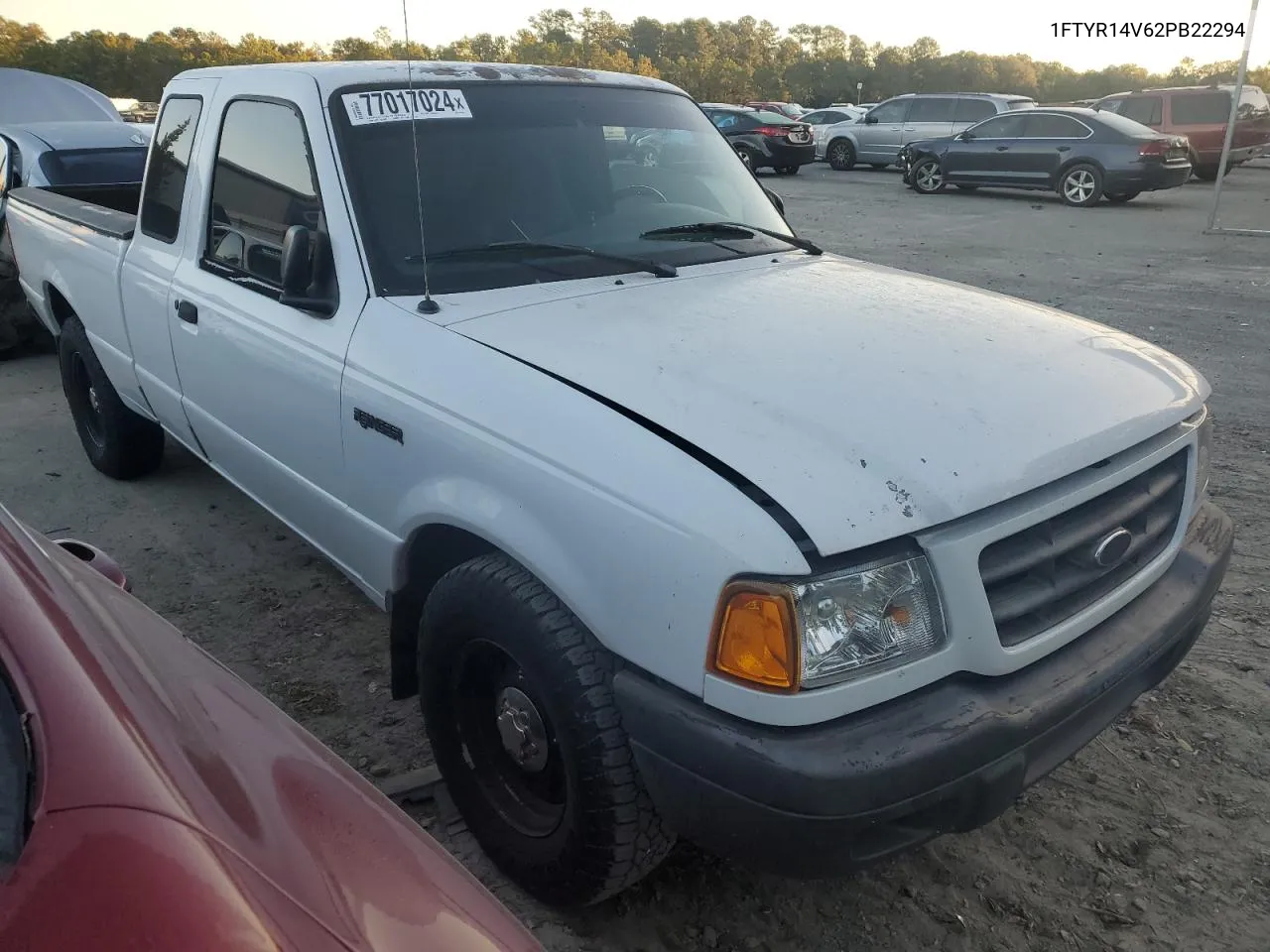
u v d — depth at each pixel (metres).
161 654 1.62
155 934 1.02
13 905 1.03
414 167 2.92
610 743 2.06
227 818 1.23
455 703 2.53
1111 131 16.27
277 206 3.09
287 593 4.06
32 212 5.27
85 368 4.94
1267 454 5.37
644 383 2.17
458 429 2.31
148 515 4.79
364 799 1.55
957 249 12.07
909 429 2.02
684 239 3.24
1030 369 2.37
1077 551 2.13
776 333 2.47
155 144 3.93
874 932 2.42
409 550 2.63
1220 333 7.83
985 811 1.93
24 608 1.41
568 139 3.25
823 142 24.80
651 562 1.89
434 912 1.33
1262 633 3.71
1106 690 2.11
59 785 1.16
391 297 2.70
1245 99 19.92
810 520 1.79
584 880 2.24
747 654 1.77
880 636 1.83
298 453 3.02
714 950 2.37
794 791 1.74
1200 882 2.56
